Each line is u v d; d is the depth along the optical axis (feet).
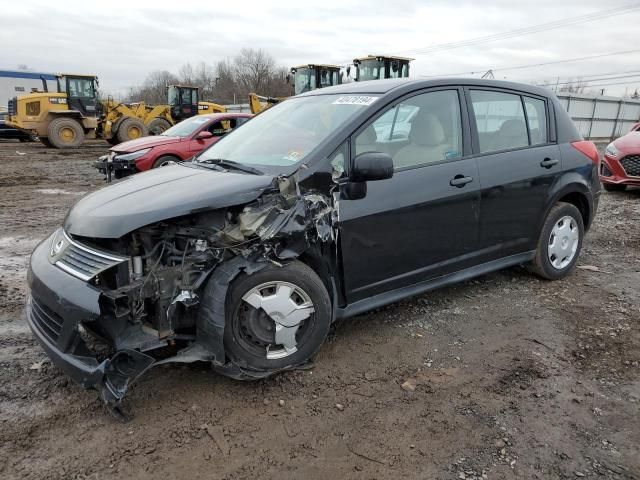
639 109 107.65
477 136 13.01
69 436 8.52
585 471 7.88
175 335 9.37
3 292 14.61
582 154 15.43
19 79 130.52
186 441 8.46
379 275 11.43
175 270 9.10
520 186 13.65
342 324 12.70
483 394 9.86
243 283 9.45
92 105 71.41
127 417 8.91
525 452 8.29
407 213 11.46
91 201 10.09
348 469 7.89
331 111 11.92
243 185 9.71
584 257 18.44
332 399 9.66
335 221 10.36
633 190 32.86
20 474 7.66
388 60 62.85
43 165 49.70
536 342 11.94
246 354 9.75
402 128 11.76
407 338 12.04
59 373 10.36
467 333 12.34
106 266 8.66
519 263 14.66
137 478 7.65
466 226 12.69
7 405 9.28
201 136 34.65
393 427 8.89
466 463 8.04
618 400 9.70
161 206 9.00
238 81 260.21
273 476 7.73
